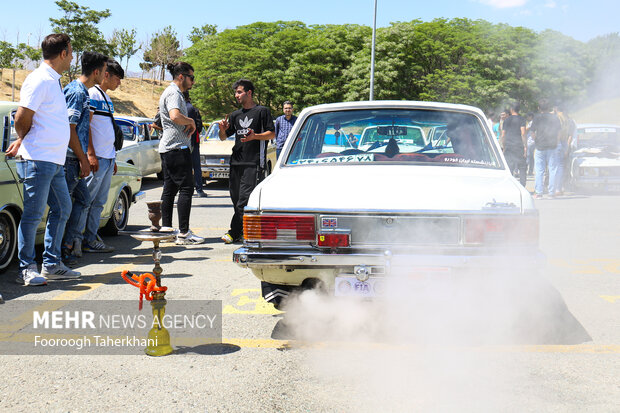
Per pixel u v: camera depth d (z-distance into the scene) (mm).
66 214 5395
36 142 5008
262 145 6949
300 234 3561
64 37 5109
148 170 14734
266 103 54625
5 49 45594
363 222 3535
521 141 12727
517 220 3488
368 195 3592
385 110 4516
